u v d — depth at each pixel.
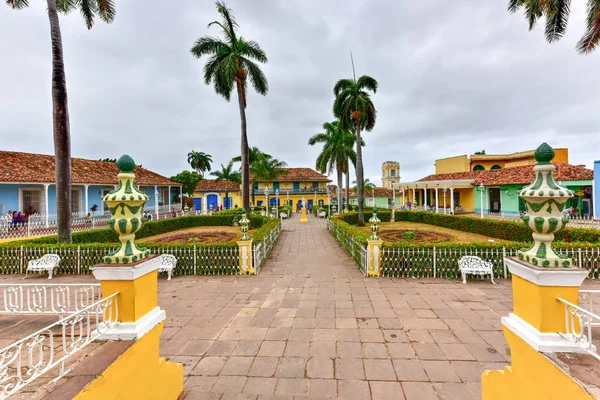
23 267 8.61
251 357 3.89
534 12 9.17
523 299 2.29
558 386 1.86
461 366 3.60
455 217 18.48
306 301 5.95
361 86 18.75
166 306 5.77
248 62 16.47
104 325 2.44
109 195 2.54
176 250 8.27
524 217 2.31
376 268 7.73
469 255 7.42
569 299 2.07
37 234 13.53
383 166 65.12
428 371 3.50
